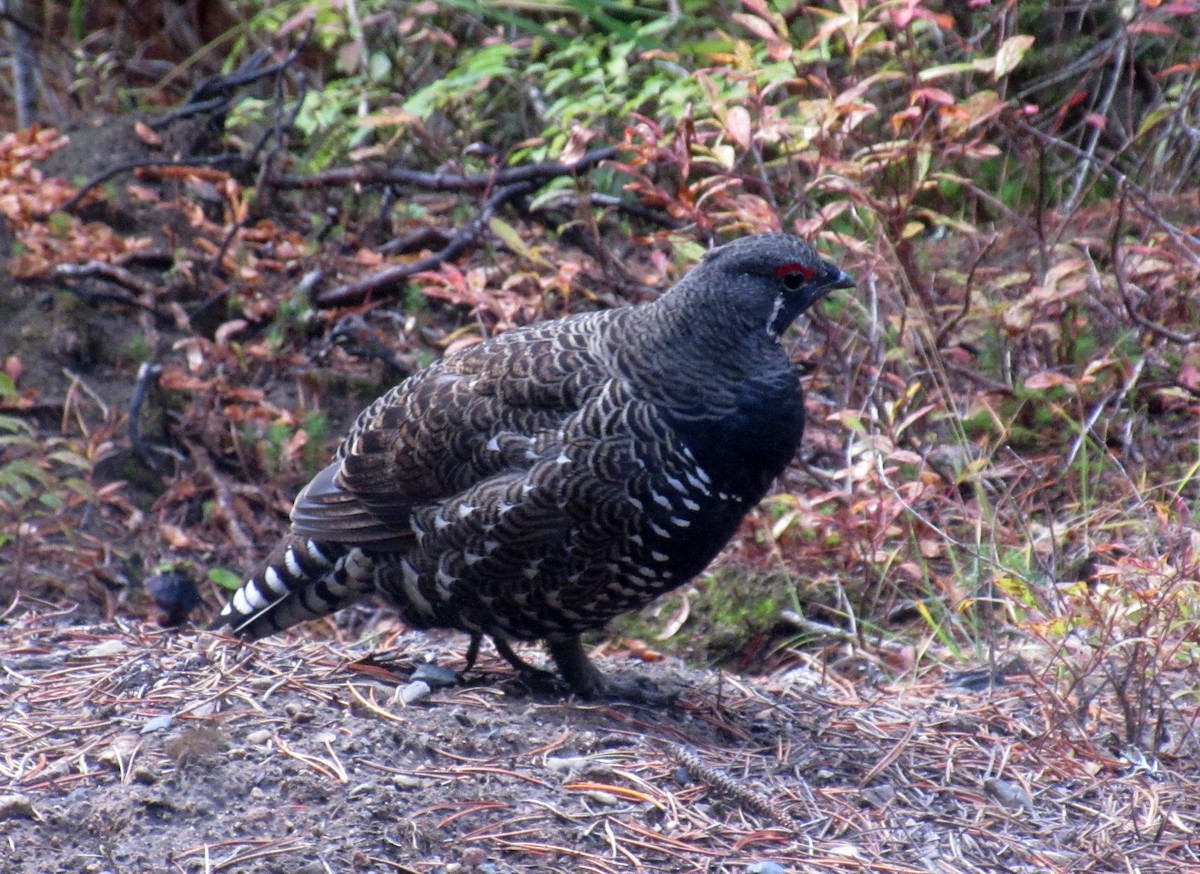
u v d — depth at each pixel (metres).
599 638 10.84
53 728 7.24
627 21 15.09
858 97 10.84
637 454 7.31
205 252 13.83
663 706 8.09
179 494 12.33
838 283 7.69
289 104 15.70
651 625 10.81
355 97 14.12
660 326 7.48
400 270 13.24
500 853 6.26
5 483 11.80
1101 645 7.82
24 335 12.94
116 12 19.03
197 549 11.98
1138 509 9.84
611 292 12.35
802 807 6.95
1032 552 9.69
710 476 7.38
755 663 10.48
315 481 8.35
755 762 7.39
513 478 7.47
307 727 7.20
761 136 10.23
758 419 7.44
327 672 8.10
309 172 14.42
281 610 8.54
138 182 14.37
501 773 6.89
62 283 13.28
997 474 10.12
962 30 13.54
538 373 7.53
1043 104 13.71
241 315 13.59
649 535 7.40
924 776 7.42
